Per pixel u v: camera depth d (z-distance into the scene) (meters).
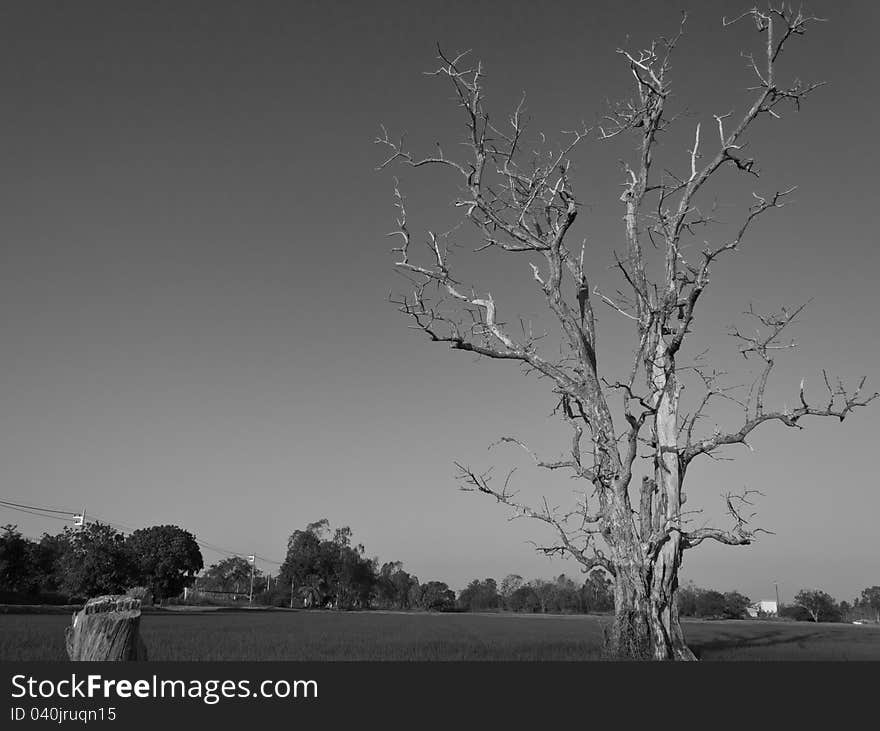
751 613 124.69
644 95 27.62
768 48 25.28
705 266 26.00
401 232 26.89
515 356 26.81
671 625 25.62
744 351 24.56
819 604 120.25
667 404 27.89
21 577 81.88
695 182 26.67
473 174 27.55
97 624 6.91
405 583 167.38
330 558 141.75
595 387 25.73
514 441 26.52
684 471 26.34
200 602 127.88
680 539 25.89
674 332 27.25
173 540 92.81
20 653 23.84
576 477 25.78
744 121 25.75
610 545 24.55
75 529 76.00
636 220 27.45
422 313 25.66
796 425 23.30
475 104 26.78
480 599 157.62
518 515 25.34
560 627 62.56
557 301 26.94
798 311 24.11
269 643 32.69
